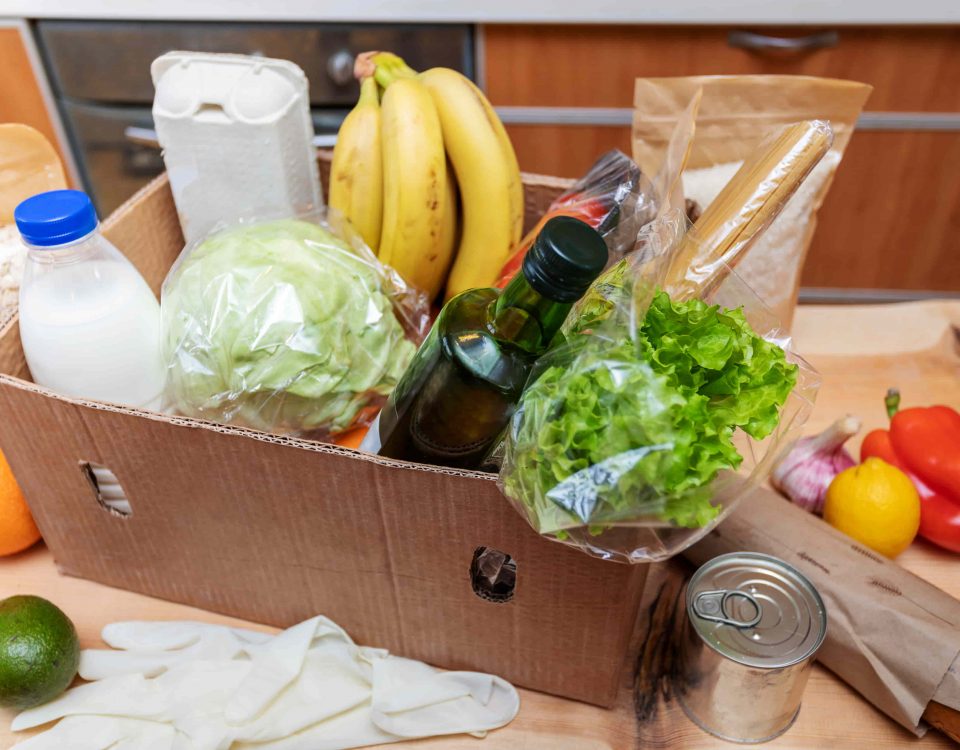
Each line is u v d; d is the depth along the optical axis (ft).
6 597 2.13
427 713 1.84
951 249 4.92
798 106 2.47
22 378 2.03
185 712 1.79
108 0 4.37
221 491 1.82
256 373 1.94
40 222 1.72
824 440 2.27
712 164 2.58
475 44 4.45
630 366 1.34
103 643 2.02
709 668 1.71
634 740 1.82
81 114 4.86
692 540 1.49
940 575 2.12
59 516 2.04
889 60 4.26
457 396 1.63
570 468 1.34
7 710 1.85
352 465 1.64
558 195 2.59
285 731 1.77
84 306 1.88
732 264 1.81
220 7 4.35
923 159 4.58
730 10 4.13
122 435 1.77
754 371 1.48
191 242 2.36
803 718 1.84
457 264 2.54
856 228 4.91
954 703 1.69
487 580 1.85
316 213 2.40
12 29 4.54
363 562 1.84
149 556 2.05
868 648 1.79
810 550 1.95
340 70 4.51
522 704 1.91
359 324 2.06
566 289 1.29
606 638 1.73
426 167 2.22
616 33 4.30
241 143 2.33
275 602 2.04
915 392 2.58
